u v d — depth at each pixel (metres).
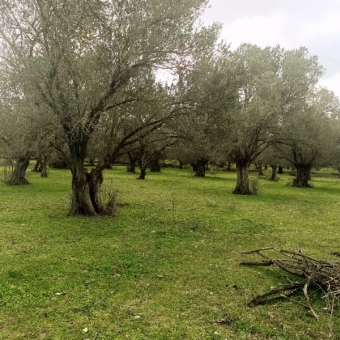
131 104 12.04
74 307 5.31
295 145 25.25
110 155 13.09
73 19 7.30
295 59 23.33
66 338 4.45
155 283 6.43
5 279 6.38
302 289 6.12
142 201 17.61
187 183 30.56
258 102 20.23
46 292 5.85
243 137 21.59
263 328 4.85
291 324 5.00
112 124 12.95
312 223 13.37
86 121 11.27
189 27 11.08
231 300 5.79
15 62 10.43
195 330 4.74
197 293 6.04
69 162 12.94
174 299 5.75
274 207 17.67
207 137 13.67
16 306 5.29
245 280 6.71
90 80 10.22
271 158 36.69
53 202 16.19
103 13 7.44
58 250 8.34
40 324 4.79
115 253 8.24
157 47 10.74
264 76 20.78
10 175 24.86
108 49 9.91
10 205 15.02
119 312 5.21
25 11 8.62
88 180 13.10
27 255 7.87
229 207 16.70
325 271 6.18
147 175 39.44
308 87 23.77
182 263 7.68
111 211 13.23
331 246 9.77
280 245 9.70
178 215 13.94
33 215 12.76
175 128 12.70
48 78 10.46
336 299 5.74
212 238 10.20
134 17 10.23
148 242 9.40
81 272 6.86
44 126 11.09
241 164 23.84
